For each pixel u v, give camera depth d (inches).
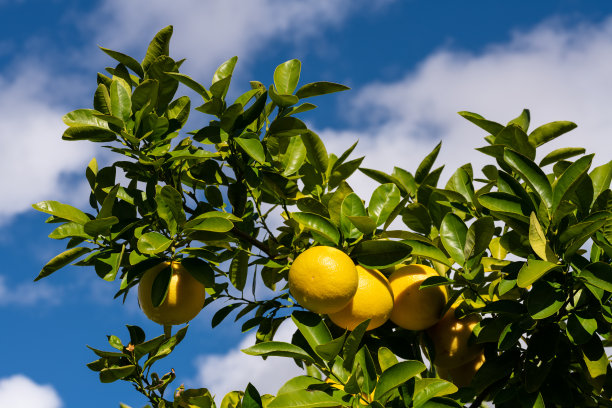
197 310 151.4
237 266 166.4
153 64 151.1
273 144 154.5
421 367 117.9
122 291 154.9
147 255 145.9
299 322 132.3
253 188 164.6
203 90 147.0
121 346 153.7
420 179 179.6
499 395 137.8
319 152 165.3
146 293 146.0
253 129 159.3
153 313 146.3
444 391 121.7
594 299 132.6
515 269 138.6
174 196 139.2
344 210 144.9
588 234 122.5
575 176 134.2
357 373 115.7
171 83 155.3
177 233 144.1
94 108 150.7
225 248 153.6
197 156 149.4
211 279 144.0
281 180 157.6
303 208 155.9
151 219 151.3
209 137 150.7
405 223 165.3
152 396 146.6
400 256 138.3
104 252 143.9
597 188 143.2
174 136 154.0
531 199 135.7
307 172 168.2
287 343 126.0
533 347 136.2
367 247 139.4
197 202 158.9
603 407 144.1
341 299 129.1
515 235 140.7
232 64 158.7
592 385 138.3
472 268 141.3
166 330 160.2
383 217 147.6
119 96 151.9
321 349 116.1
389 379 118.4
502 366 141.9
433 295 141.6
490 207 135.4
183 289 146.4
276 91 158.7
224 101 148.4
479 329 142.6
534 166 138.0
